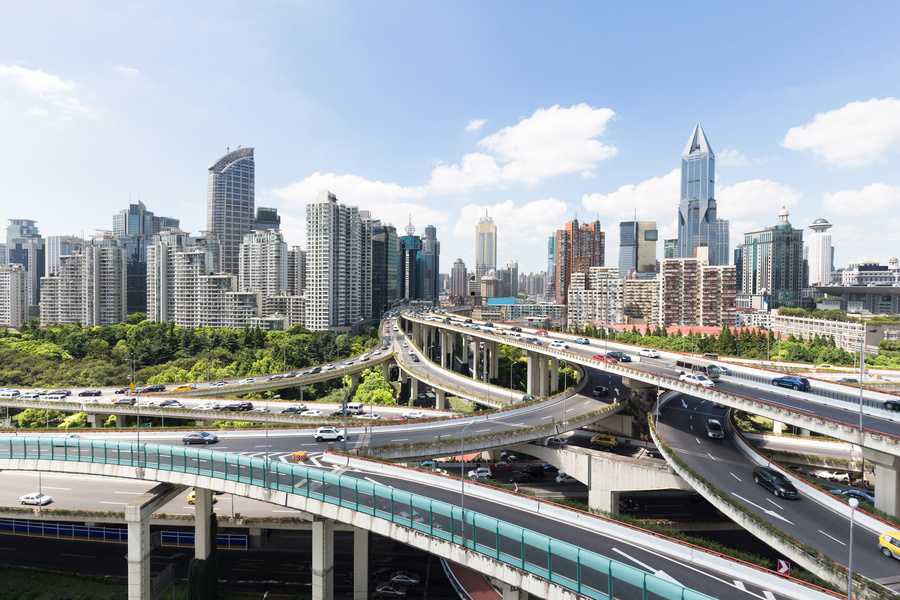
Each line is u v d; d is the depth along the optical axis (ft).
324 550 180.65
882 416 217.36
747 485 206.80
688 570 130.82
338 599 204.54
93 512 235.61
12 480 273.54
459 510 144.25
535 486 294.87
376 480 191.31
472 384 452.35
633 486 244.83
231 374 530.68
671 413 322.55
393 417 344.90
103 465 209.05
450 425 279.90
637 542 145.38
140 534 192.65
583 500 275.80
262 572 225.15
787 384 272.10
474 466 312.91
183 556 237.66
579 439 338.75
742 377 293.84
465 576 197.77
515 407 315.78
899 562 147.74
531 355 474.49
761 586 124.06
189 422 402.31
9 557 237.25
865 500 235.61
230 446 239.71
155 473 201.57
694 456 240.12
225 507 250.78
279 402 387.14
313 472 174.19
